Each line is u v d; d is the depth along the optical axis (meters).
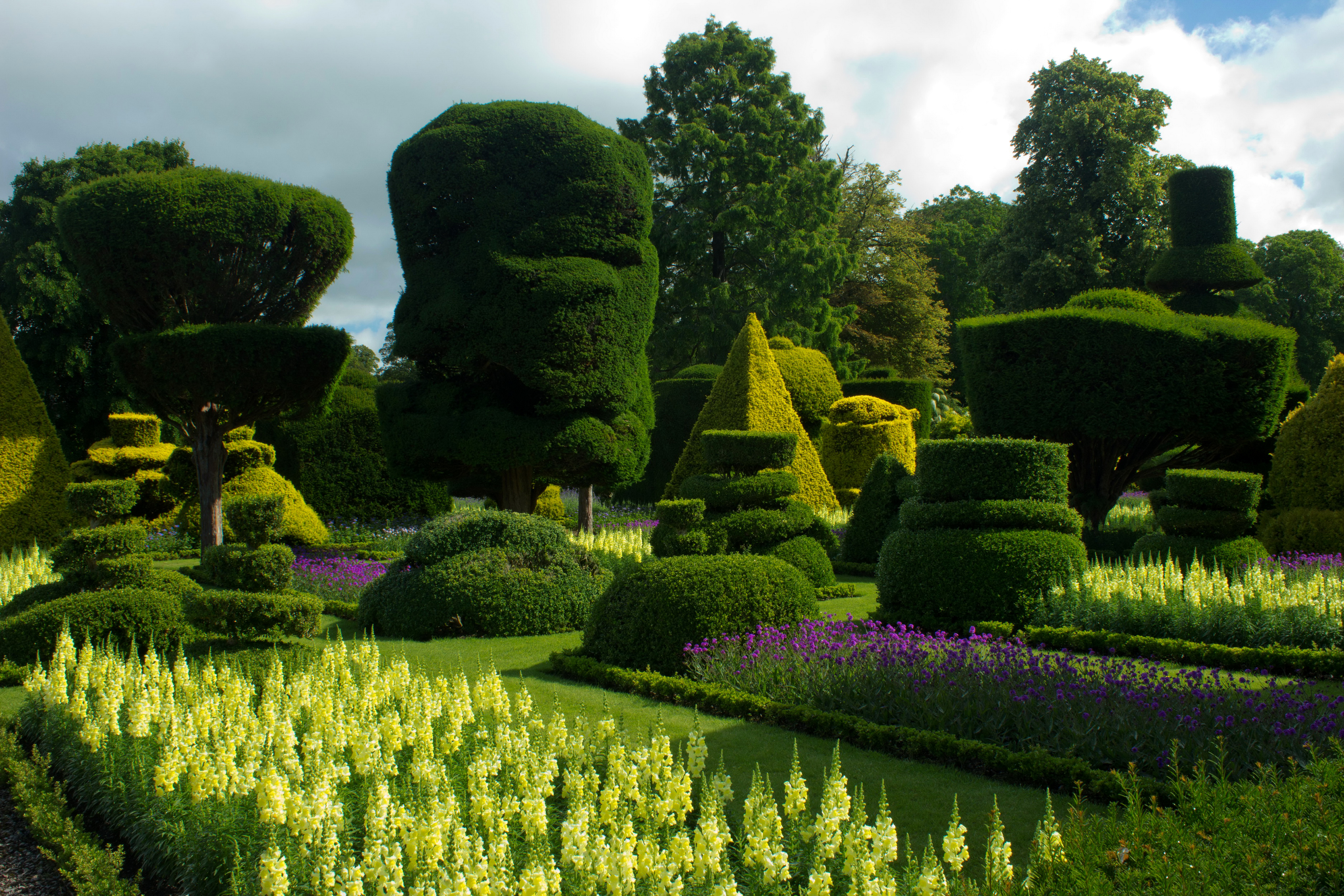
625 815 3.81
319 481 19.58
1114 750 5.16
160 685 5.57
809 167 33.88
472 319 15.43
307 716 5.46
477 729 5.32
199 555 16.02
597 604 8.20
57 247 27.28
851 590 12.14
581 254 15.92
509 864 3.59
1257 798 3.60
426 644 8.88
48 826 4.39
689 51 32.75
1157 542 11.91
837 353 34.94
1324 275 41.28
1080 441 15.94
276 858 3.35
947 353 46.00
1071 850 3.17
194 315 15.08
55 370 27.72
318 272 15.94
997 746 5.30
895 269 40.31
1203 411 14.61
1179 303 20.98
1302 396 16.95
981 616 9.42
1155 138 30.75
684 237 31.69
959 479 9.96
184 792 4.44
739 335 21.30
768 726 6.20
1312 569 10.64
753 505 12.37
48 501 15.34
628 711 6.56
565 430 15.76
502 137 15.69
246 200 14.58
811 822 4.30
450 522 9.85
